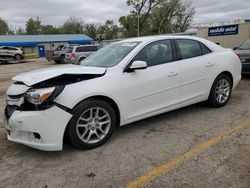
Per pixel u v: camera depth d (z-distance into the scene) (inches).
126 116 158.4
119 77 153.6
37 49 1995.6
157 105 171.0
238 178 112.3
